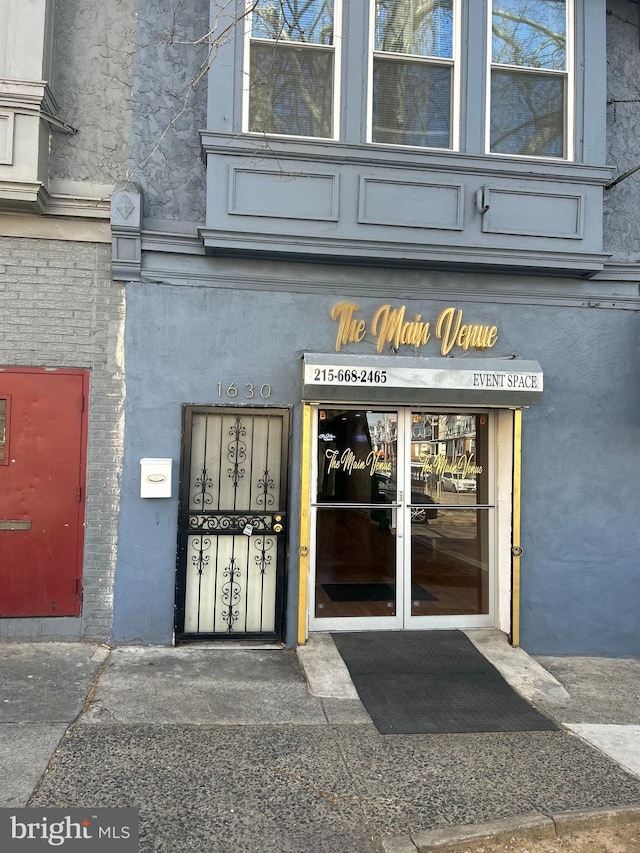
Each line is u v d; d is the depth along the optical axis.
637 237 6.24
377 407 5.93
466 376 5.51
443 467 6.08
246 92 5.58
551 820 3.22
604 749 4.05
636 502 6.07
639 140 6.24
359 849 2.99
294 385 5.66
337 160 5.54
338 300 5.76
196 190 5.66
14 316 5.37
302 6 5.76
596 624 5.95
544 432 5.97
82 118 5.58
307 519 5.55
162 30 5.70
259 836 3.04
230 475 5.65
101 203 5.43
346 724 4.24
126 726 4.06
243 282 5.63
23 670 4.82
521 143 6.02
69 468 5.40
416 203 5.65
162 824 3.10
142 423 5.46
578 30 6.06
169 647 5.43
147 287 5.50
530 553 5.90
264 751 3.84
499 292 5.97
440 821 3.20
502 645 5.70
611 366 6.09
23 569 5.33
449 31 5.97
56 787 3.35
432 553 6.03
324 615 5.82
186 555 5.50
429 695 4.74
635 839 3.21
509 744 4.07
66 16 5.61
